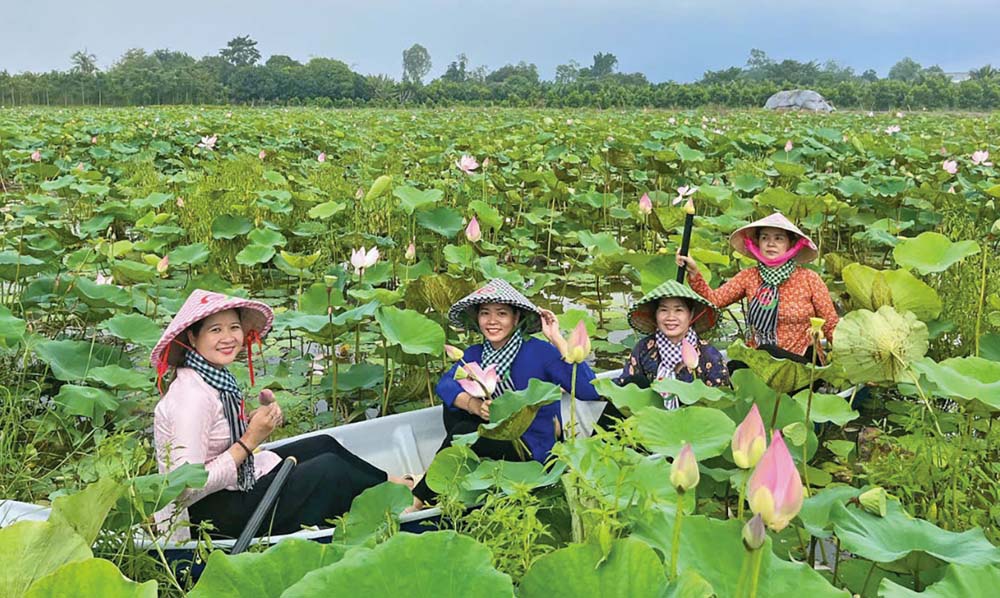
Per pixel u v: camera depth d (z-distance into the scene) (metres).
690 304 4.34
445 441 4.01
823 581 2.14
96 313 5.93
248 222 8.22
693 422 3.12
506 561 2.45
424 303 5.54
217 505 3.37
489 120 30.97
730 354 3.46
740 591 1.76
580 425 4.50
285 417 5.03
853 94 60.88
